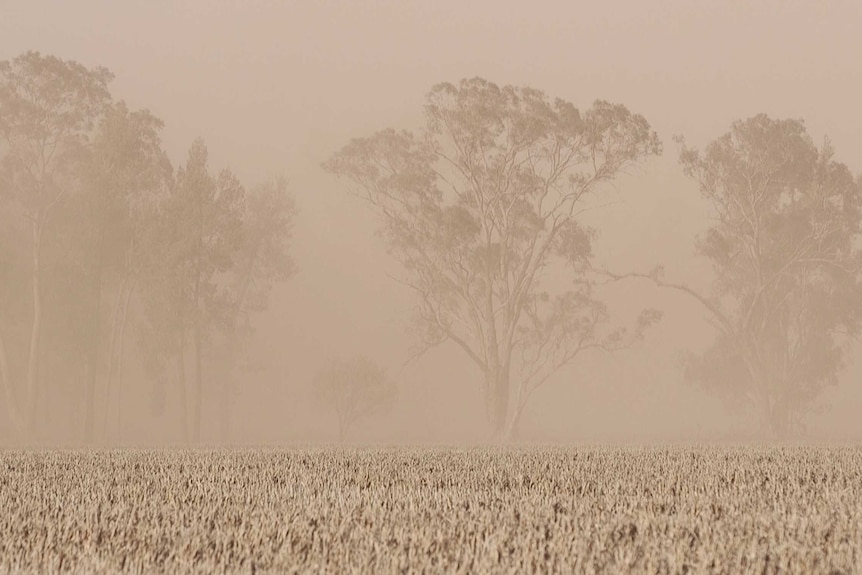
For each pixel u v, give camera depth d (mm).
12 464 38688
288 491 23812
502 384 112688
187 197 107688
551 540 15062
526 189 110875
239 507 20016
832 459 41219
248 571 13477
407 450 57406
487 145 109625
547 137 110000
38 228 112125
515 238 113500
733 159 115625
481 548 14492
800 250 118000
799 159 113688
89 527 16594
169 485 26453
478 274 115188
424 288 113812
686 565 13320
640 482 27078
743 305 121188
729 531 16281
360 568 13484
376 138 112250
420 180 108812
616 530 16156
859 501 21422
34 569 13750
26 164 111188
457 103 109875
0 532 16500
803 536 15570
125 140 107812
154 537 15805
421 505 20250
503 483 27047
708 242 116938
